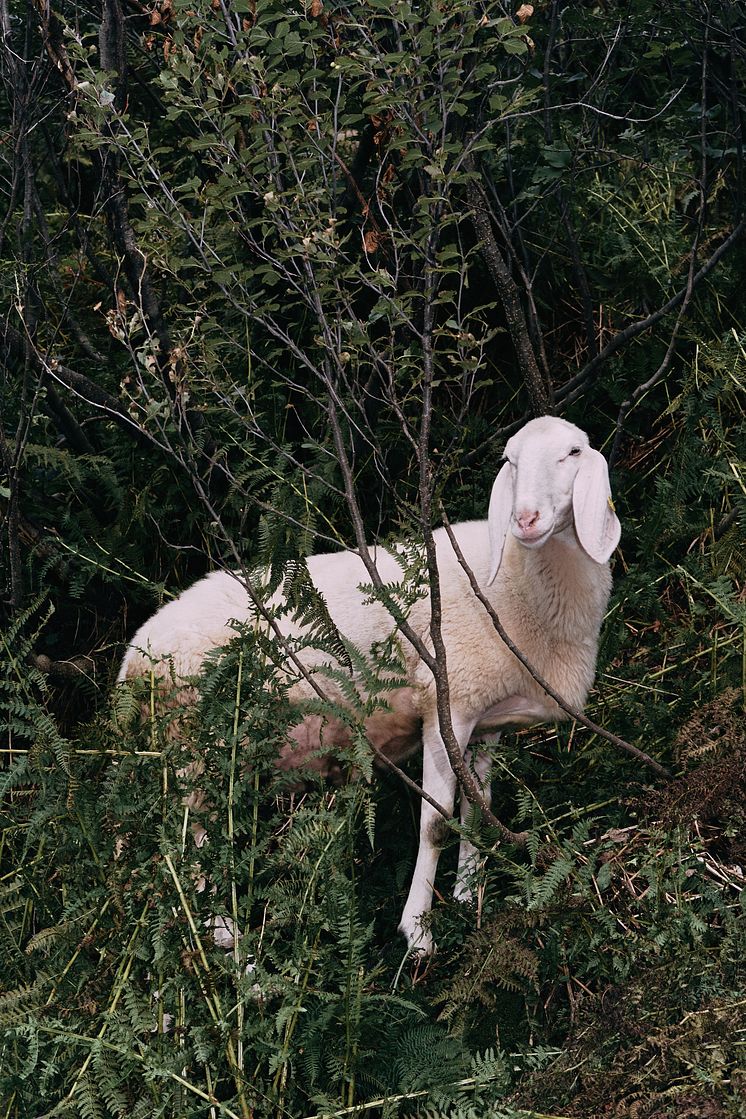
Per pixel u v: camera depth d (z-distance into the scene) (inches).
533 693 161.8
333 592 163.8
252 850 131.5
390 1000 127.7
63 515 195.5
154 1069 116.0
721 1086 109.3
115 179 180.5
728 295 209.3
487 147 135.7
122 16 179.0
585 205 215.5
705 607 187.2
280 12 146.9
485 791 161.5
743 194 197.2
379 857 168.4
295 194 141.6
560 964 135.5
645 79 216.1
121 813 132.0
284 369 201.0
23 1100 122.0
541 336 191.8
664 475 197.8
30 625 192.7
